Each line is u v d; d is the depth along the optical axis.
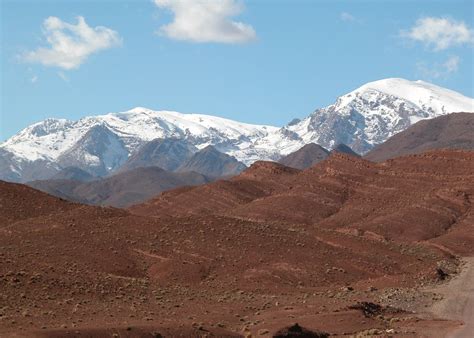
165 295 91.00
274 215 178.12
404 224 165.38
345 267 114.81
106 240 113.31
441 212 173.12
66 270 94.25
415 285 104.31
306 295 95.50
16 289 79.25
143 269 106.06
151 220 123.94
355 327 73.62
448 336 68.31
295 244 120.75
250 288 100.19
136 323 69.94
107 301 82.31
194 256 111.25
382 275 114.88
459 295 95.25
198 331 67.31
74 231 115.62
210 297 92.12
